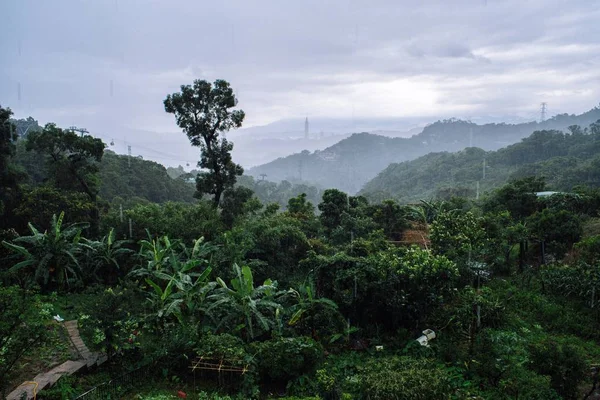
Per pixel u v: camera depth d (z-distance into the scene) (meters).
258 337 11.07
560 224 17.98
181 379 9.36
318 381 9.17
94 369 9.39
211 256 14.79
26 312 10.08
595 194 25.16
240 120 20.53
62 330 10.77
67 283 14.10
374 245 17.91
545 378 8.88
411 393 7.62
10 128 17.84
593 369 9.66
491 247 17.78
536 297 14.12
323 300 11.69
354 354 10.93
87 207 17.30
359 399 8.38
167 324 10.80
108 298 9.55
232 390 9.07
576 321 12.76
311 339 10.38
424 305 12.01
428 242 20.70
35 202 16.44
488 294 14.07
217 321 10.94
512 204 24.66
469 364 10.00
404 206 26.44
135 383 8.98
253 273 14.92
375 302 11.98
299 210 27.78
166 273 13.56
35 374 8.78
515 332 11.92
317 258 13.12
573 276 14.20
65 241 14.04
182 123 20.03
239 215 21.30
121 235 16.83
